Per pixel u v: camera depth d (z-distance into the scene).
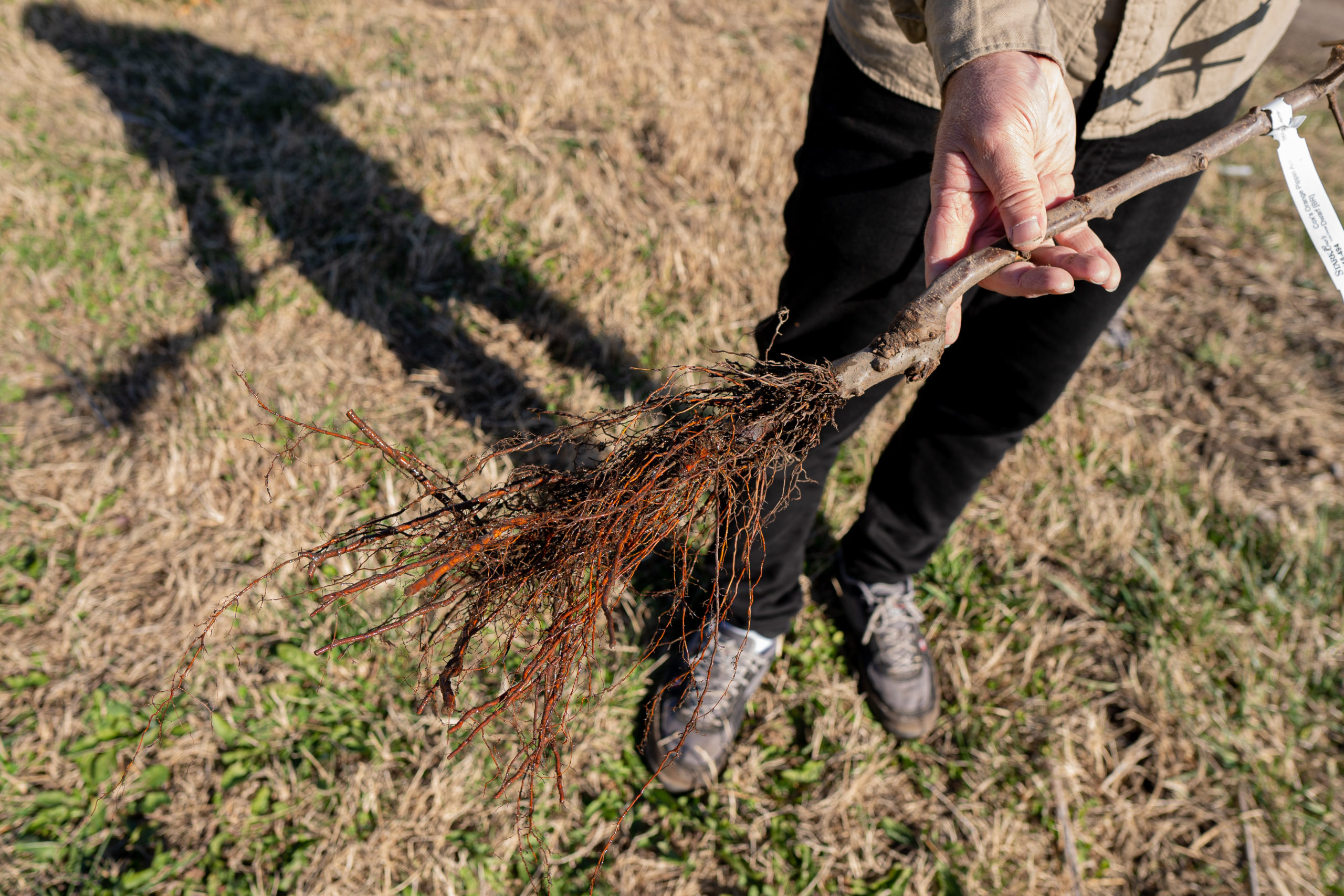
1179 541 2.32
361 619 1.92
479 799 1.71
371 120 3.40
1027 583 2.21
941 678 2.03
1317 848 1.79
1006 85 1.05
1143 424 2.65
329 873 1.59
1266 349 2.95
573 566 1.06
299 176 3.10
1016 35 1.07
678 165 3.34
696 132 3.47
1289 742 1.95
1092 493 2.41
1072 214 1.12
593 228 3.02
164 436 2.26
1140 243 1.41
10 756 1.70
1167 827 1.81
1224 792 1.86
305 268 2.77
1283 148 1.20
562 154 3.35
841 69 1.30
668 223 3.05
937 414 1.68
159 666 1.84
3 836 1.60
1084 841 1.79
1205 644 2.09
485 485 2.15
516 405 2.43
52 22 3.76
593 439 1.30
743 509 1.25
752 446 1.08
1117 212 1.36
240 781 1.70
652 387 2.53
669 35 4.28
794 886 1.70
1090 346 1.51
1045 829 1.80
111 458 2.19
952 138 1.10
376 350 2.54
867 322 1.42
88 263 2.70
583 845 1.70
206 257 2.77
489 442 2.29
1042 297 1.46
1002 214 1.07
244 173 3.11
